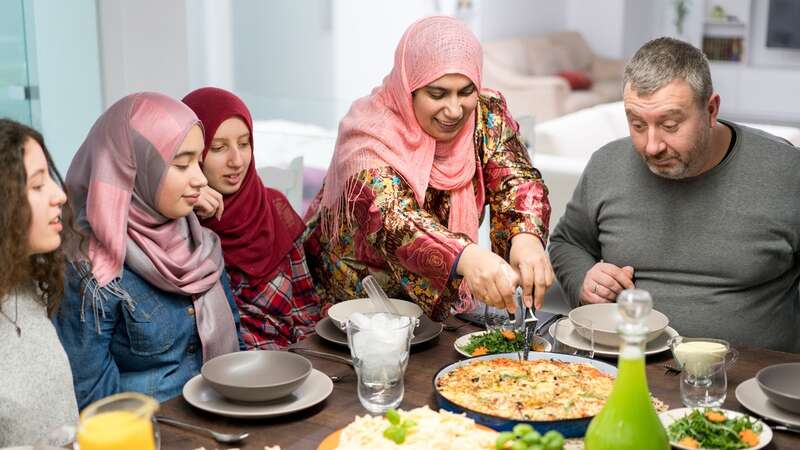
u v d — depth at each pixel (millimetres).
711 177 2141
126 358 1899
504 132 2229
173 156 1883
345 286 2254
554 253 2383
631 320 1173
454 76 2020
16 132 1550
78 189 1943
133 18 3238
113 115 1907
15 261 1553
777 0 7234
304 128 5020
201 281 1983
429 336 1887
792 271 2213
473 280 1828
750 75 7441
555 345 1867
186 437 1446
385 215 2021
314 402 1544
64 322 1806
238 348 2064
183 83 3461
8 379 1576
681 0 7797
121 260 1855
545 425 1378
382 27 7262
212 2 6777
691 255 2166
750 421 1439
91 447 1116
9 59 2957
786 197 2111
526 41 8062
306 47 7055
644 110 1966
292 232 2387
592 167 2322
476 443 1313
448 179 2158
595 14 8742
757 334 2141
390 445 1304
